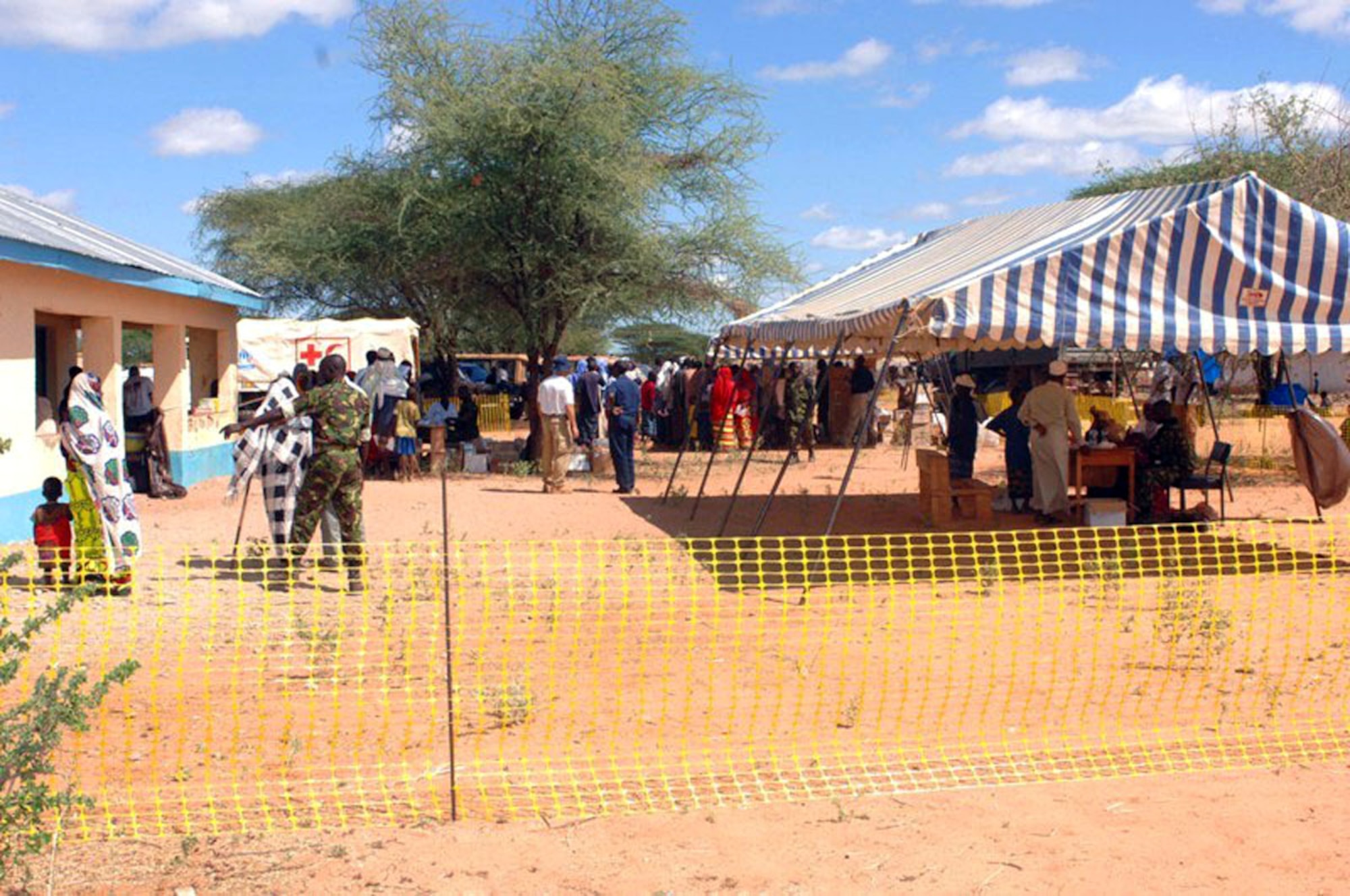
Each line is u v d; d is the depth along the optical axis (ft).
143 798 19.29
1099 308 38.37
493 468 79.15
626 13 80.07
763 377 86.58
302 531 36.14
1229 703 24.56
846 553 43.86
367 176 83.56
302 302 111.65
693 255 82.89
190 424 66.18
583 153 75.36
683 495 59.93
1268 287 39.09
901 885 16.46
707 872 16.78
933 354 65.00
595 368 74.28
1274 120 80.33
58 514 33.78
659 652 28.63
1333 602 34.65
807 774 20.43
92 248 51.29
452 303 87.35
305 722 23.07
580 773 20.40
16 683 24.56
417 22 77.20
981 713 23.66
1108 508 48.93
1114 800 19.44
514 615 32.35
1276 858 17.42
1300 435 49.44
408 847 17.47
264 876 16.53
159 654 27.71
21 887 16.11
